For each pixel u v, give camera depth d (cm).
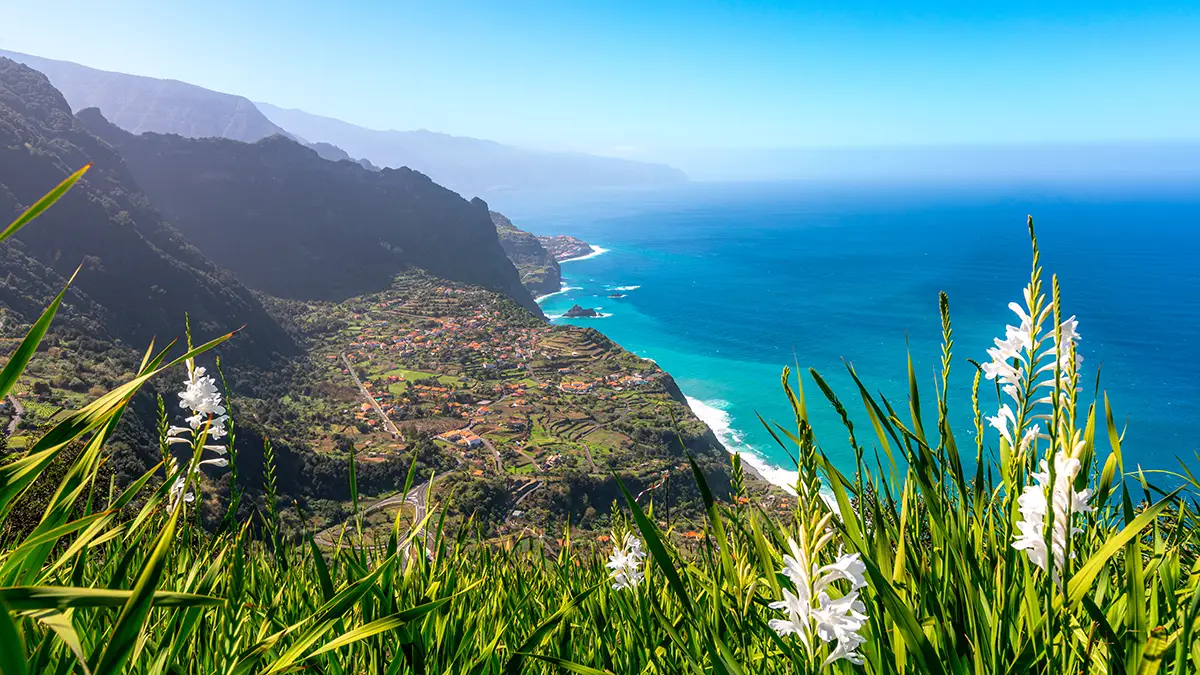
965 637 182
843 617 156
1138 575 156
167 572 276
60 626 114
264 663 235
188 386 318
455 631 263
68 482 165
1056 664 176
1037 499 173
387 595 239
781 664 226
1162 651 147
